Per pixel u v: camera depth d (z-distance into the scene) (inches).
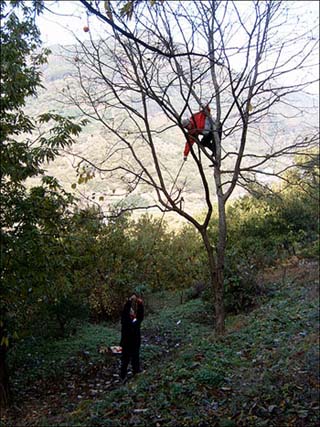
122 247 693.3
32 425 302.7
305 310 440.8
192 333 526.6
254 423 218.2
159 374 323.6
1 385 346.0
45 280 337.4
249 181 337.4
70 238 365.4
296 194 858.1
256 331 396.5
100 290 651.5
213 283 406.9
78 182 281.0
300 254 807.7
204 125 311.4
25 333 367.2
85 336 536.4
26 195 345.1
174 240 909.8
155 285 855.7
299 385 250.4
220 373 294.8
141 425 242.1
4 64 325.7
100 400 301.7
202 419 235.5
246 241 824.3
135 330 390.0
